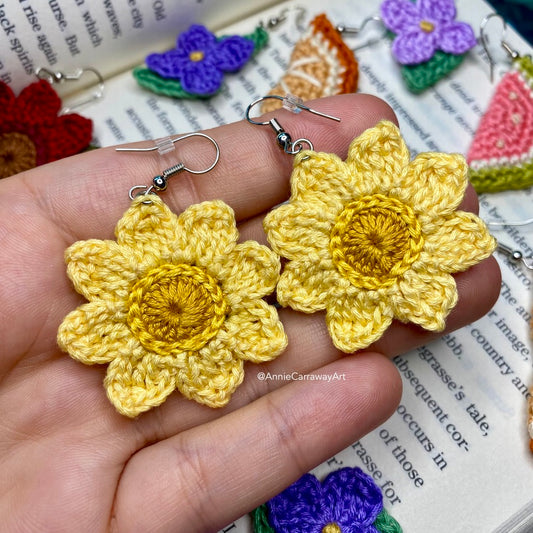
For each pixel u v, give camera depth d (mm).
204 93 167
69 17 158
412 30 169
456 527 132
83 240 135
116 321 123
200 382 123
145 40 172
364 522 131
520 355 144
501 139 158
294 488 134
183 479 117
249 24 179
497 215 157
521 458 136
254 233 142
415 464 137
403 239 127
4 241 126
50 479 118
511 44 172
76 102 172
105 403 126
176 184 138
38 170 136
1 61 160
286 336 125
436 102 169
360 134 141
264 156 139
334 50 168
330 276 126
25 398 125
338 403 119
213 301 125
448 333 138
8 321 122
